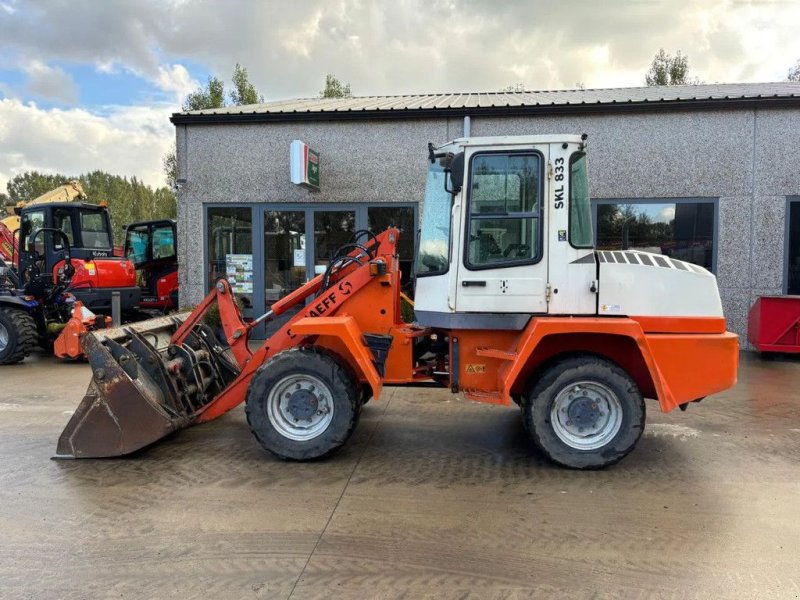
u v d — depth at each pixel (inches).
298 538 128.3
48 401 254.5
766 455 181.9
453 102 417.4
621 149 363.6
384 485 158.7
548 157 168.1
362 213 385.7
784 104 346.0
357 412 175.8
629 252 178.2
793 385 277.1
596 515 139.6
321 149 385.4
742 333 362.6
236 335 202.5
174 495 151.8
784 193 352.5
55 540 127.6
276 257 395.5
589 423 169.2
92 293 409.4
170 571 114.8
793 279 357.1
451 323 173.9
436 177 185.0
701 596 106.1
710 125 355.3
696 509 142.8
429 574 113.8
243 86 1098.1
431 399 261.3
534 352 175.5
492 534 130.1
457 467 173.0
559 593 107.1
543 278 169.6
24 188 2532.0
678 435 202.5
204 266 400.2
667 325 169.3
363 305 188.5
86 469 170.4
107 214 468.8
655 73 1100.5
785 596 106.0
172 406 186.7
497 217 171.3
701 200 360.2
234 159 392.8
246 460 178.7
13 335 339.6
